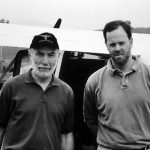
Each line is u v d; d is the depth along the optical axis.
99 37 3.32
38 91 2.50
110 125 2.67
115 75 2.71
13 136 2.49
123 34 2.58
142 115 2.63
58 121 2.54
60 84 2.60
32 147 2.44
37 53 2.50
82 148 3.53
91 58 3.61
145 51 3.27
